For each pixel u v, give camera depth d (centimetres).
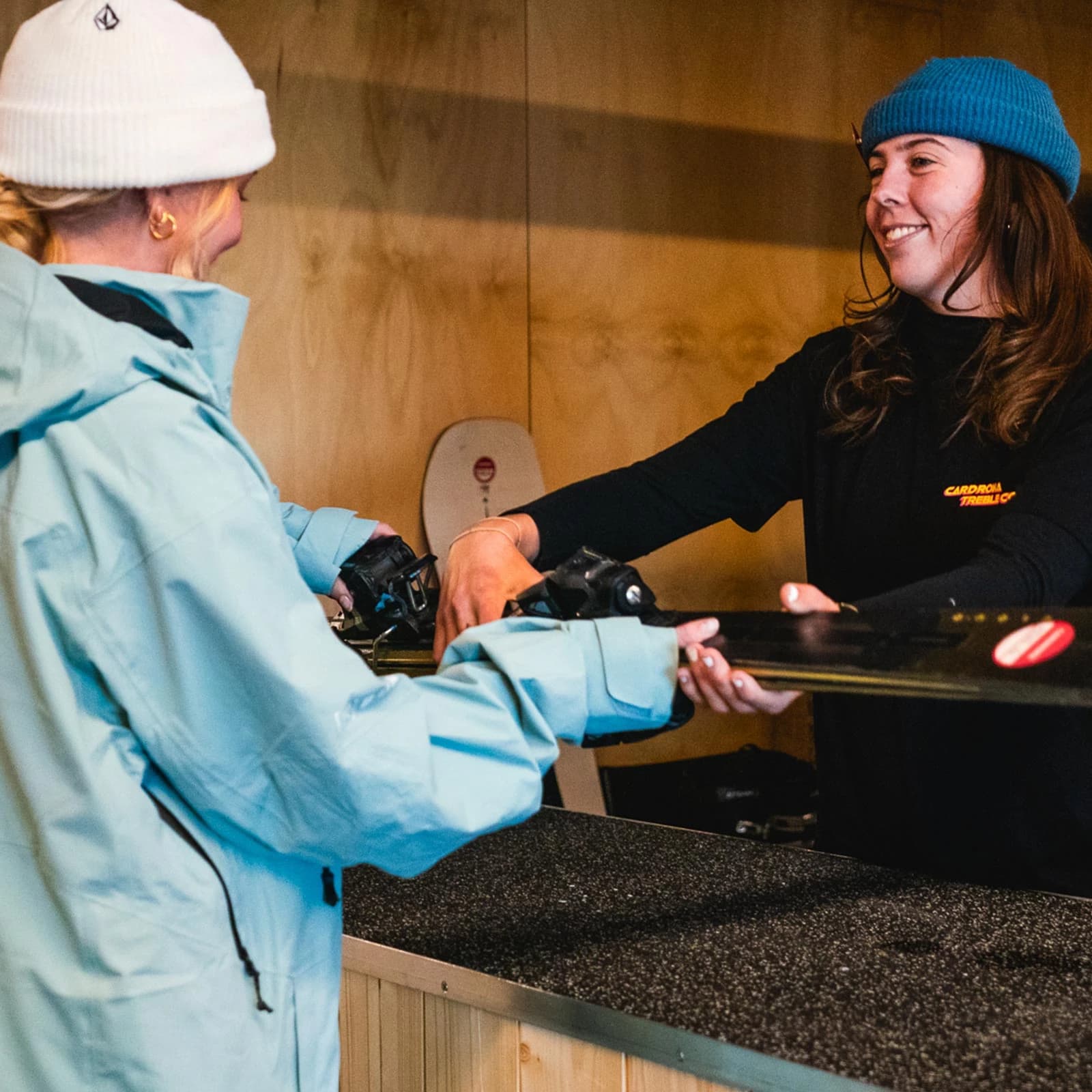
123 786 88
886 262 157
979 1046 95
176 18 96
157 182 94
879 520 155
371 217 294
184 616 86
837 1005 102
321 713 86
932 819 148
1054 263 145
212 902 89
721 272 337
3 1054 89
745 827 295
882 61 352
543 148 313
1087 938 117
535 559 160
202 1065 87
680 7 326
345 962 123
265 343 284
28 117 94
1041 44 372
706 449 167
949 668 98
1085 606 140
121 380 87
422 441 303
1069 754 140
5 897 90
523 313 313
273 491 95
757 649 108
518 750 96
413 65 296
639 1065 102
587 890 134
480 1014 113
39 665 87
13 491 88
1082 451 133
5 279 89
